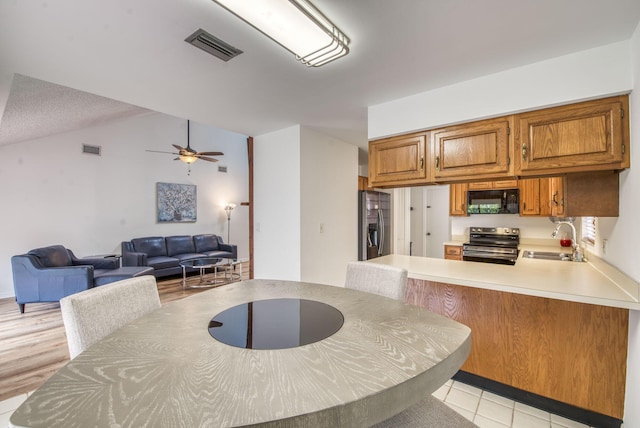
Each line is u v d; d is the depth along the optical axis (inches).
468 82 82.6
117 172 221.6
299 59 65.9
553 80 71.1
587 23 57.6
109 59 69.4
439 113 87.6
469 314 83.0
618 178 73.5
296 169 126.4
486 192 161.0
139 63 71.3
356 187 163.2
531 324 74.4
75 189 201.2
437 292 88.3
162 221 247.8
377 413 28.0
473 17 55.4
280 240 133.0
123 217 224.7
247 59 69.8
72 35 59.3
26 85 102.1
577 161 69.5
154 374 31.2
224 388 28.5
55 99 122.0
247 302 58.4
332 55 64.4
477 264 98.5
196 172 273.3
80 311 44.1
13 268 145.6
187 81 81.7
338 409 26.0
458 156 86.0
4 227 174.9
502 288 70.2
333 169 145.4
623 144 64.9
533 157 75.0
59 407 25.5
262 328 44.4
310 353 36.1
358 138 147.4
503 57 70.4
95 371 31.8
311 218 131.5
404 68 75.4
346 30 58.8
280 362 33.9
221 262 208.4
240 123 122.4
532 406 73.9
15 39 60.4
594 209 75.9
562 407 70.4
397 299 64.3
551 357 71.9
